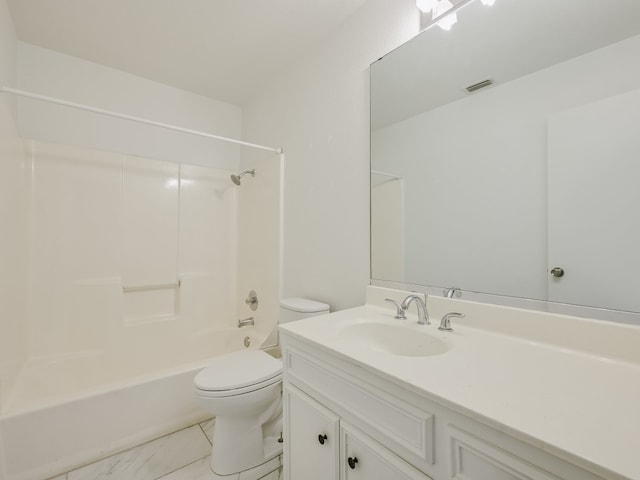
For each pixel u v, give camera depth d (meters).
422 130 1.26
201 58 2.03
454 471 0.59
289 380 1.08
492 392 0.61
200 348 2.28
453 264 1.16
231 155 2.71
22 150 1.78
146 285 2.24
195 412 1.69
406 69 1.32
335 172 1.66
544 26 0.93
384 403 0.73
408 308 1.26
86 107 1.55
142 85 2.28
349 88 1.59
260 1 1.53
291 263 2.00
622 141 0.79
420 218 1.27
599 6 0.83
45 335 1.87
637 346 0.73
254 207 2.40
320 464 0.92
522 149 0.97
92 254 2.04
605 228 0.81
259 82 2.34
